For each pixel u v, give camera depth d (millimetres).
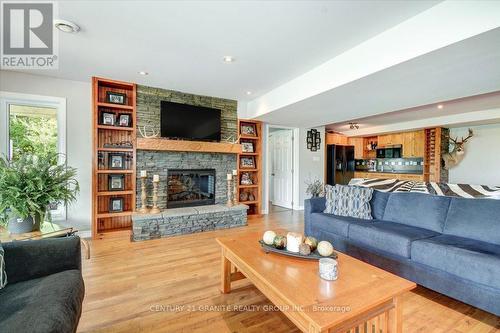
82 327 1653
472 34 1646
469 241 2135
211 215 4047
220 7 1883
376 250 2434
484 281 1685
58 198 2064
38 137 3473
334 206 3205
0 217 1896
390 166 6840
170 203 4129
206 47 2525
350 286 1368
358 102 3441
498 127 5371
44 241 1537
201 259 2822
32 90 3324
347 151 7176
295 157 5832
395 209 2848
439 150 5754
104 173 3748
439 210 2506
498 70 2240
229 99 4656
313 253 1772
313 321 1078
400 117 5449
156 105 3979
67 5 1877
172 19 2047
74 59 2855
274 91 3965
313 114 4309
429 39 1872
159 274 2438
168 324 1701
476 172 5688
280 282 1410
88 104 3650
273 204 6508
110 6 1883
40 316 1061
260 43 2434
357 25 2100
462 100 3982
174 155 4168
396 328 1380
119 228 3820
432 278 1998
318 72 2992
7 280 1378
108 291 2109
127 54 2705
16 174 1832
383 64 2209
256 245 2020
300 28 2160
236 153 4719
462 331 1647
